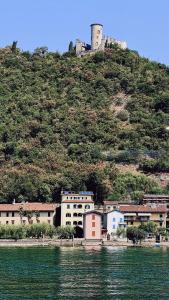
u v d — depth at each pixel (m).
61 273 190.12
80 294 153.88
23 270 197.12
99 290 159.88
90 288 162.50
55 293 154.75
